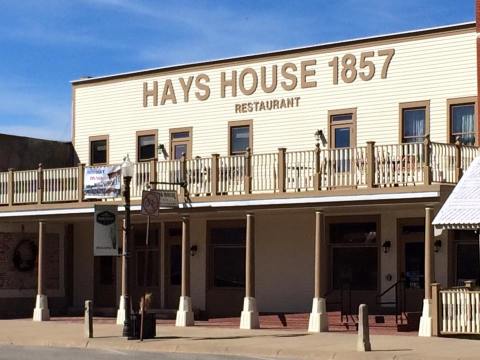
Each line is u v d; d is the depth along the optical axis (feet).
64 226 109.19
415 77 86.89
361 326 62.28
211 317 96.89
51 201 98.12
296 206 81.66
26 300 105.19
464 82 84.07
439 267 83.87
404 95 87.35
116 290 106.01
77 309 107.55
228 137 97.86
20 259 104.94
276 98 94.94
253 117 96.32
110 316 102.99
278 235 93.81
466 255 83.10
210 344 68.54
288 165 82.94
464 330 71.20
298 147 93.04
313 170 81.35
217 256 97.96
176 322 88.07
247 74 97.25
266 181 83.87
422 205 77.10
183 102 101.45
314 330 79.20
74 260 109.50
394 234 86.69
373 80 89.20
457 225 67.46
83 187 95.40
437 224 68.33
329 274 90.43
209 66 99.96
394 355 59.00
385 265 86.99
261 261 94.63
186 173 88.28
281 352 64.03
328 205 79.71
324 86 92.07
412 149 76.07
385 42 88.79
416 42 87.10
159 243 102.47
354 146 89.40
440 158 75.82
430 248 74.69
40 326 89.56
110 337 75.66
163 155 102.06
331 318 84.53
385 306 86.69
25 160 109.09
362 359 59.21
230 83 98.27
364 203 77.97
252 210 84.69
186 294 88.17
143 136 104.42
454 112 84.69
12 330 84.99
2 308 102.89
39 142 110.42
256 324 83.71
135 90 105.50
